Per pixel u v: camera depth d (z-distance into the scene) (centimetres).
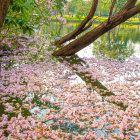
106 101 337
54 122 260
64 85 400
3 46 681
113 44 1087
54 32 1531
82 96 352
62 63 597
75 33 830
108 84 421
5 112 278
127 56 743
